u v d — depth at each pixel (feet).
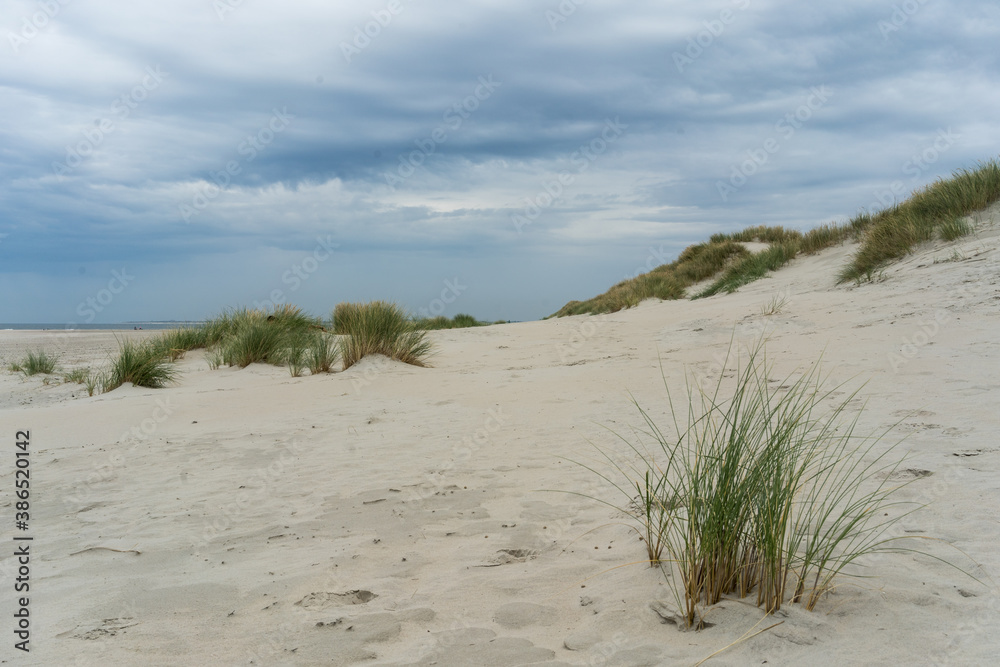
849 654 6.48
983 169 44.21
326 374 35.27
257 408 26.03
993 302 27.48
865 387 18.90
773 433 9.36
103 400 30.01
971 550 8.50
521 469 15.37
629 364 30.14
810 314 34.96
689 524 8.27
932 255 39.37
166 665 7.36
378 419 22.67
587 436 17.87
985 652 6.23
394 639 7.84
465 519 12.25
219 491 15.02
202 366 41.19
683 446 15.51
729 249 74.74
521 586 9.18
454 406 24.32
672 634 7.38
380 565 10.26
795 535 8.99
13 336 89.30
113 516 13.48
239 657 7.52
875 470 12.02
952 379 18.47
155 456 18.85
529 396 24.89
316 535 11.80
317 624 8.27
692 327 39.27
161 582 9.93
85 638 8.08
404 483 14.82
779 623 7.18
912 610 7.20
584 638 7.49
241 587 9.61
